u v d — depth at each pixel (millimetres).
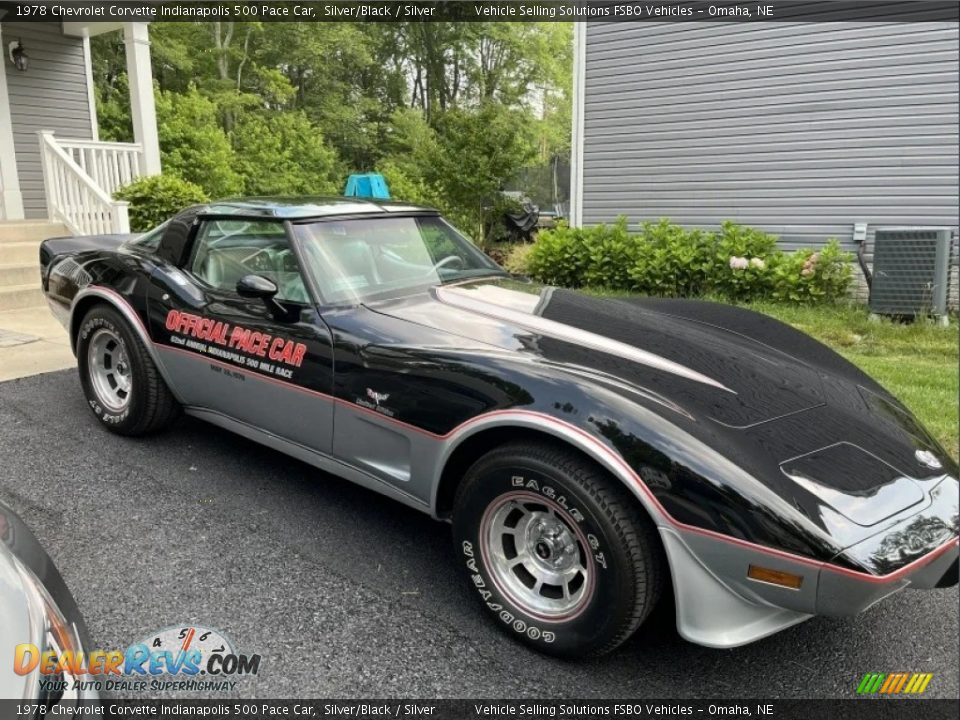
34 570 1913
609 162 10359
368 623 2535
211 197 21953
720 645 2139
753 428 2365
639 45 9844
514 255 11820
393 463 2818
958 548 2223
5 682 1523
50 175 9562
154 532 3051
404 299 3217
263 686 2221
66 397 4641
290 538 3061
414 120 35688
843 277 8219
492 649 2439
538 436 2408
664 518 2100
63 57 12117
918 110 8312
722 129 9477
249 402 3314
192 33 32812
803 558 1994
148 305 3709
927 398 4949
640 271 9000
